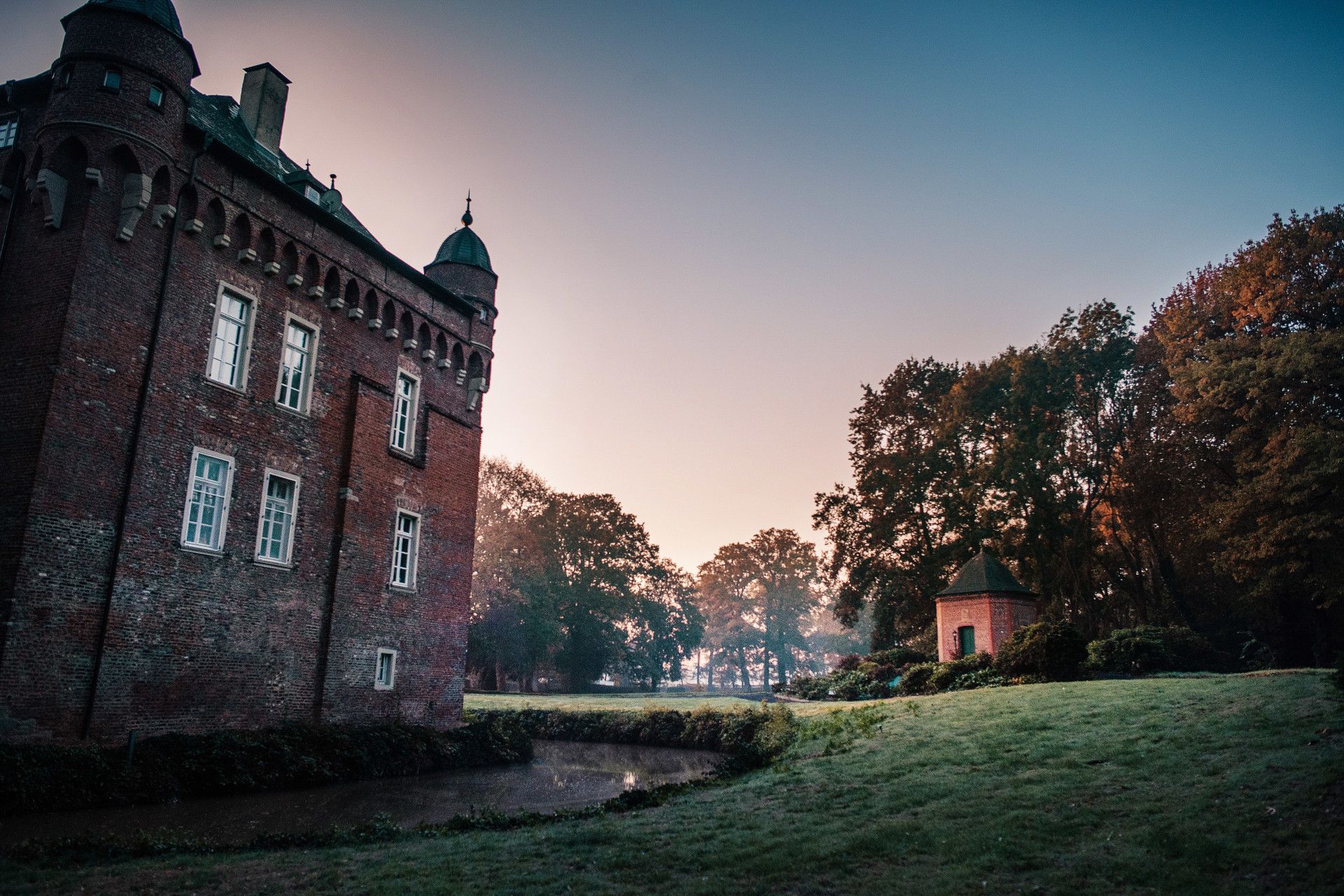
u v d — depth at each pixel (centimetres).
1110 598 4822
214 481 1811
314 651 2006
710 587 12656
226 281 1875
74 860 929
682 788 1473
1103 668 3203
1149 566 4812
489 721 2523
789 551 12131
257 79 2517
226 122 2256
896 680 3878
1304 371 3297
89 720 1498
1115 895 696
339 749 1877
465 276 2738
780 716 2462
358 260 2244
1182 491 4028
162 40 1738
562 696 5631
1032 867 792
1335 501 3247
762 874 821
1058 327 4719
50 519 1483
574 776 2070
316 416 2088
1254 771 1000
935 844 889
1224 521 3522
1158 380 4309
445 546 2508
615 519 7925
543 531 7025
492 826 1189
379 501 2252
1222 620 4328
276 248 1991
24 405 1520
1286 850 738
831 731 1991
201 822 1298
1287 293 3638
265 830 1238
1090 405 4666
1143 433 4381
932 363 5188
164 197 1736
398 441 2408
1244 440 3672
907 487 4788
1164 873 728
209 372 1822
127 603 1588
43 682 1442
